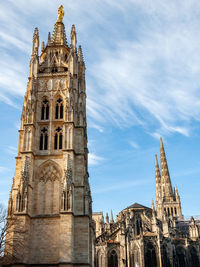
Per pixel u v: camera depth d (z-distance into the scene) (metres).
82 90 95.00
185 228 160.88
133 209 140.88
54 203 66.88
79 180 69.31
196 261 121.56
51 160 70.88
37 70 81.69
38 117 76.88
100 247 119.12
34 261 61.41
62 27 97.38
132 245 115.00
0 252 59.25
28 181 66.31
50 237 63.19
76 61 85.62
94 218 161.00
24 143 70.62
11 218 61.09
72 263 60.19
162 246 113.06
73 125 72.94
